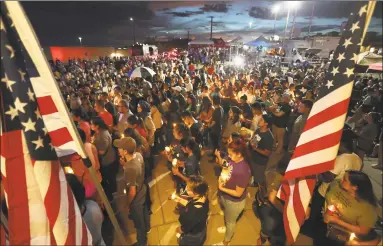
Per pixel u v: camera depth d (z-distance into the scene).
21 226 1.99
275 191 3.19
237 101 8.39
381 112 8.03
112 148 5.02
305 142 2.53
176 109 6.44
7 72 1.85
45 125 2.15
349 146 3.35
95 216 2.81
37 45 2.00
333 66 2.36
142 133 5.44
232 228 3.65
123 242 2.82
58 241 2.09
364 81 12.83
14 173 1.93
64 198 2.13
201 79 15.65
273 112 6.19
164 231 4.36
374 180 5.36
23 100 1.92
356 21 2.19
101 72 19.84
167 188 5.58
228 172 3.42
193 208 3.21
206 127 7.15
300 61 20.97
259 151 4.57
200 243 3.34
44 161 2.02
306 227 4.06
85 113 6.72
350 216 2.75
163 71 20.62
